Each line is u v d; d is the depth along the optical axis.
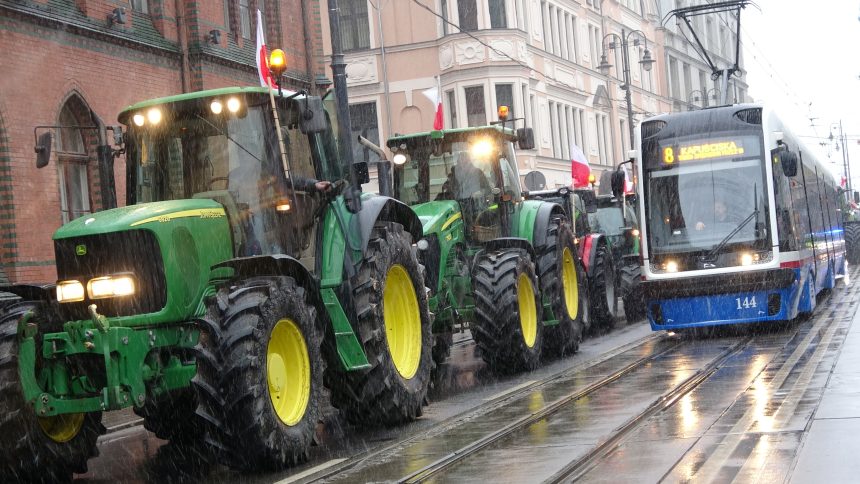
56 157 19.16
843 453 7.82
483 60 40.62
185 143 10.05
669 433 9.13
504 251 14.73
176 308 9.05
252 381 8.71
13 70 18.14
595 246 20.44
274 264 9.40
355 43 43.44
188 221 9.34
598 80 52.00
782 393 10.85
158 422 10.77
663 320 17.66
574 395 11.79
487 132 15.03
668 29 63.44
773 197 17.44
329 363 10.34
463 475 8.14
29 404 8.76
